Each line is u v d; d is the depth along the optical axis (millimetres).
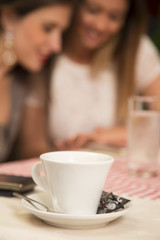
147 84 2572
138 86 2576
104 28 2277
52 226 477
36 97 2164
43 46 2119
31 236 438
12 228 461
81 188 471
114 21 2309
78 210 478
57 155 519
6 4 1976
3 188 632
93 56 2324
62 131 2307
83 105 2352
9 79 2051
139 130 873
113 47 2363
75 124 2346
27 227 469
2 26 1990
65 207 480
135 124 879
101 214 452
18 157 2135
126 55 2400
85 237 436
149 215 551
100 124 2418
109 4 2273
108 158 500
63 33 2215
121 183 785
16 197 629
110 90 2410
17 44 2049
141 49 2508
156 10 2736
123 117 2414
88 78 2348
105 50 2344
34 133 2189
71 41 2242
